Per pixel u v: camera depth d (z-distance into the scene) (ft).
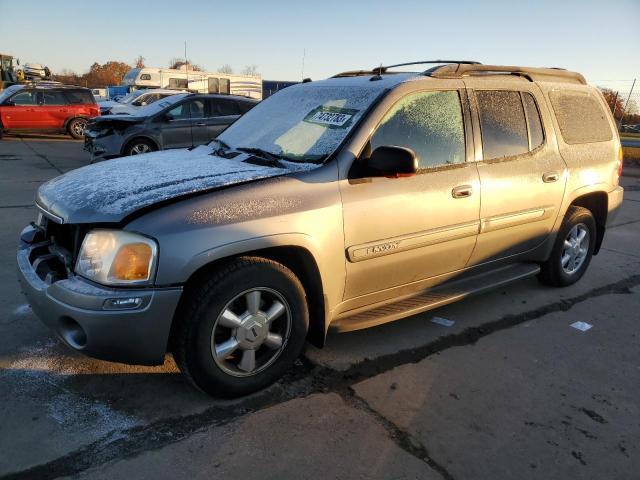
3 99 53.88
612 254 20.58
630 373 11.33
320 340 10.55
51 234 10.34
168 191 8.91
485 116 12.59
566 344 12.56
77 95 57.31
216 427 8.79
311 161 10.35
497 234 13.02
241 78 85.40
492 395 10.19
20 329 11.75
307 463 8.05
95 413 9.00
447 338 12.57
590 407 9.97
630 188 39.34
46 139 57.77
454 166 11.82
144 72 80.84
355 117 10.74
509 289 16.06
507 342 12.53
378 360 11.34
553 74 15.01
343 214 9.94
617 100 61.16
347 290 10.58
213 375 9.07
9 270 15.29
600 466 8.34
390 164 9.62
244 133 12.82
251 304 9.25
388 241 10.68
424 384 10.46
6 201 24.76
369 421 9.16
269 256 9.76
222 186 9.12
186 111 36.91
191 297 8.73
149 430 8.64
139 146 35.53
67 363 10.48
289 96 13.23
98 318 8.16
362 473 7.91
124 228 8.32
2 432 8.40
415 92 11.33
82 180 10.25
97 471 7.70
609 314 14.49
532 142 13.71
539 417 9.55
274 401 9.62
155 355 8.58
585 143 15.28
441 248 11.84
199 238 8.36
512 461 8.35
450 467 8.14
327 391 10.03
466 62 12.99
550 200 14.08
